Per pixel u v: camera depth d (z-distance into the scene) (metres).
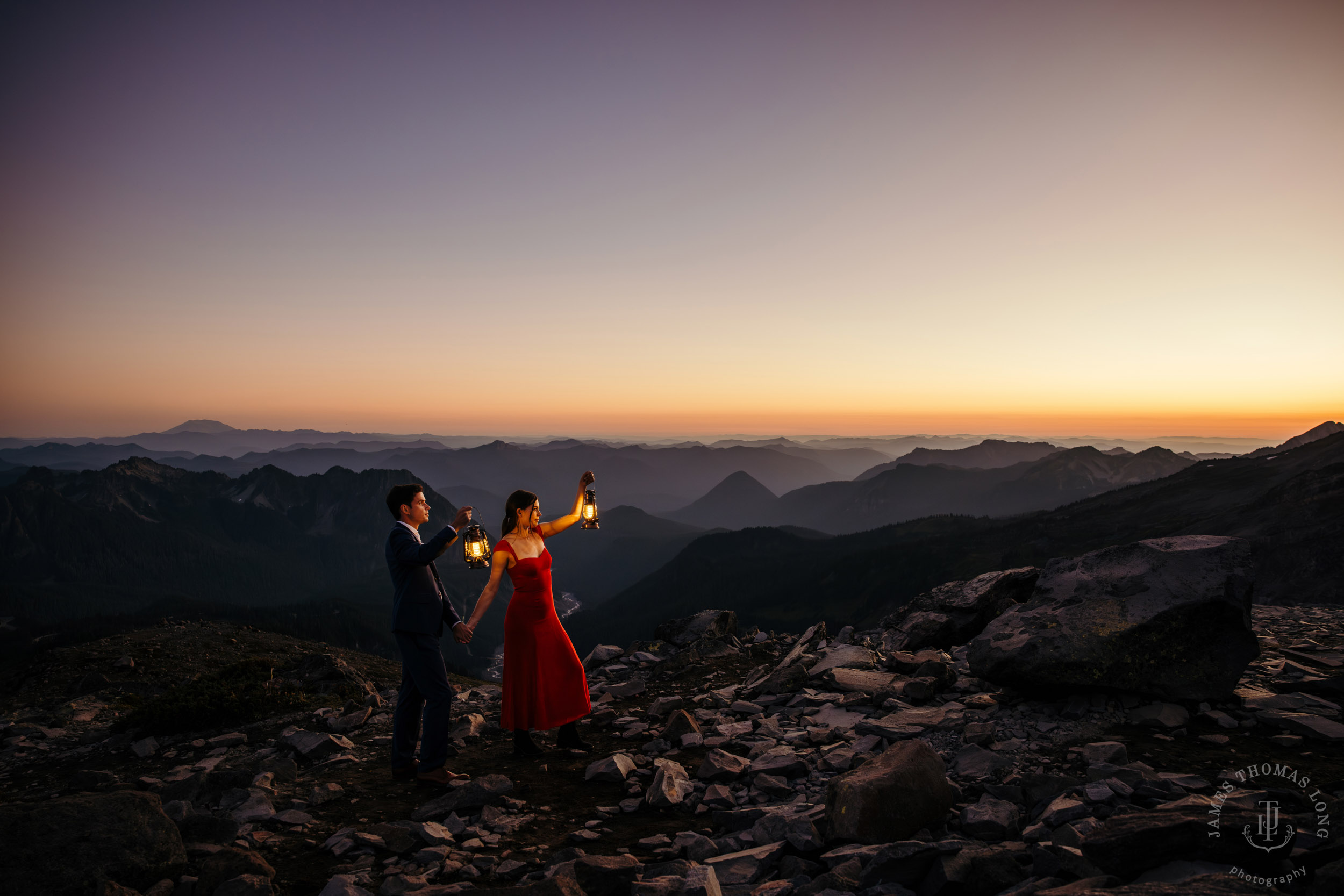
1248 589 6.06
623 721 7.80
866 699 7.30
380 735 8.10
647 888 3.46
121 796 4.31
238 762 7.20
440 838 4.77
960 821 4.34
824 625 10.84
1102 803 4.23
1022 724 6.01
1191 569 6.36
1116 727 5.76
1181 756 5.12
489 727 7.95
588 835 4.74
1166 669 6.00
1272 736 5.43
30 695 14.42
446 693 6.20
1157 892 2.73
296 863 4.56
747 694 8.40
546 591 6.76
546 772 6.27
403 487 6.46
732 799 5.14
